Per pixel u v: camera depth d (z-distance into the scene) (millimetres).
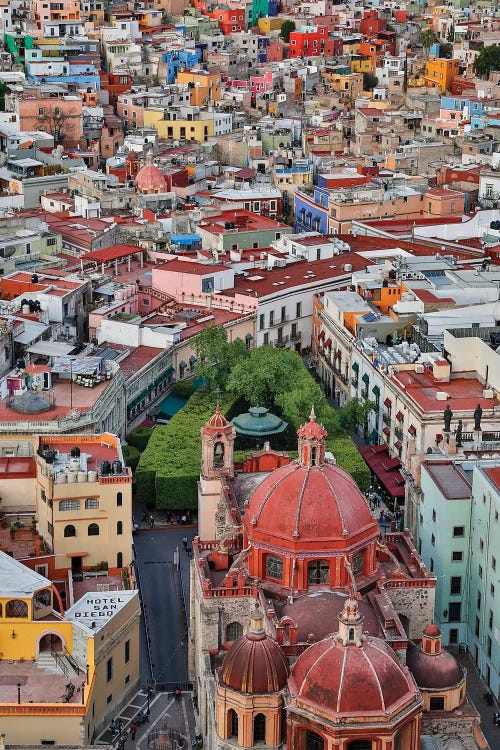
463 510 179375
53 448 191875
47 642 166125
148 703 169375
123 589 179000
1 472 190500
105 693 164625
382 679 133750
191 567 171500
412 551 170125
